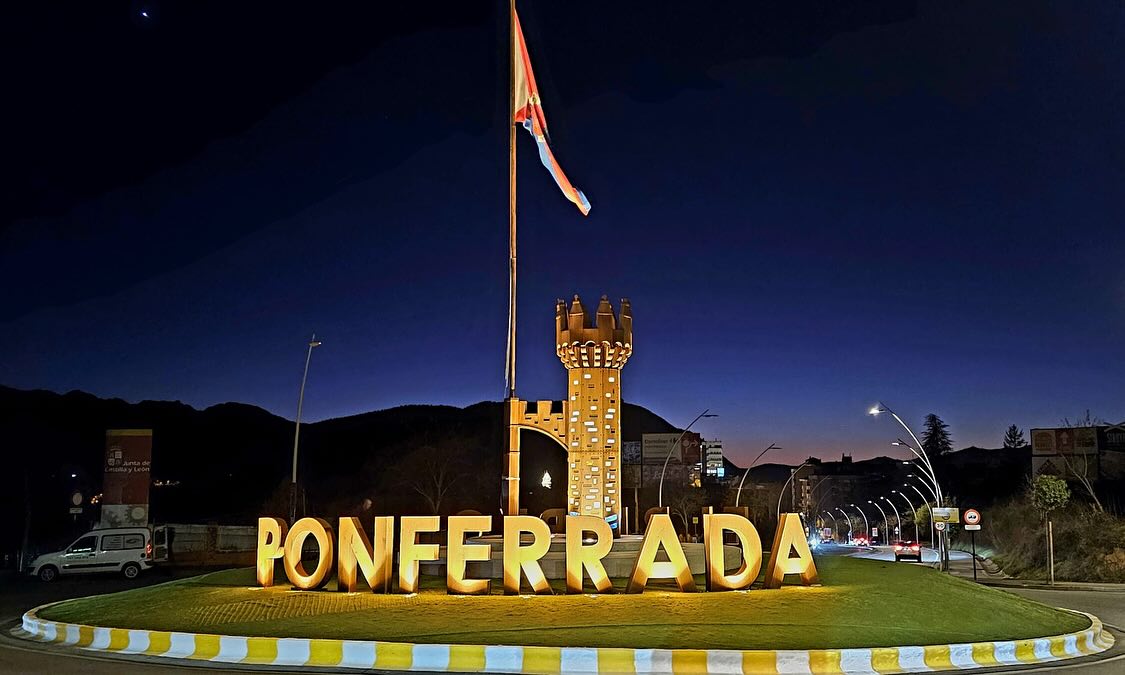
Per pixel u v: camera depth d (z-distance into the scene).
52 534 62.97
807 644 15.10
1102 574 41.00
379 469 112.88
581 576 19.02
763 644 14.98
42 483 74.50
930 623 17.47
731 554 23.41
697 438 93.50
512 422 23.22
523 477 101.12
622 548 22.52
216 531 56.97
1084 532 43.88
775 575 20.06
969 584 24.19
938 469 133.25
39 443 104.06
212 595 19.92
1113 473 64.75
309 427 158.25
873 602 18.62
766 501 98.06
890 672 14.80
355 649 15.06
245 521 81.06
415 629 15.99
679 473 92.62
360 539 19.75
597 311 23.56
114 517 41.97
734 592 19.22
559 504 90.19
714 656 14.33
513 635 15.45
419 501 85.62
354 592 19.58
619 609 17.38
